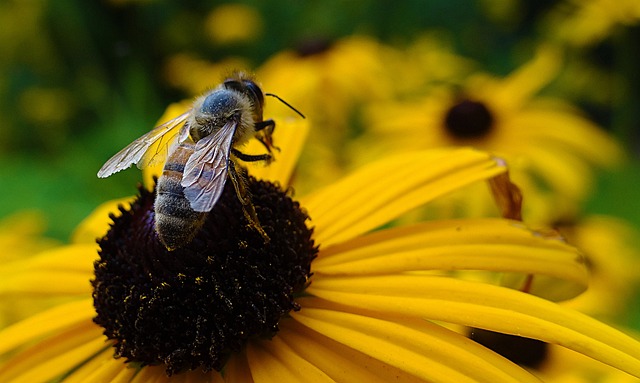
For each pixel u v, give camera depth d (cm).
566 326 8
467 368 8
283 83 22
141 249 9
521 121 19
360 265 10
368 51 23
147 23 36
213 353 9
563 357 12
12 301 15
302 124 12
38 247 19
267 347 9
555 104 20
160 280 9
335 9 33
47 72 33
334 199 11
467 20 39
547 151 19
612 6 24
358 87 22
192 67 33
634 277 18
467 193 16
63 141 29
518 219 10
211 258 9
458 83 24
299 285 9
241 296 9
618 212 24
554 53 25
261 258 9
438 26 39
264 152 11
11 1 30
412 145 20
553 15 29
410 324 9
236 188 9
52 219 22
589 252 17
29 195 25
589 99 29
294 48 24
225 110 10
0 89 35
